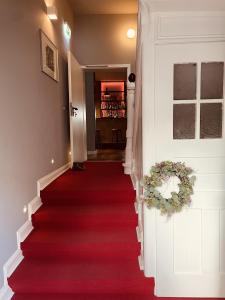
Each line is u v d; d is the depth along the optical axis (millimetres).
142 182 2061
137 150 2930
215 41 1959
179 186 1984
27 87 2750
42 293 2170
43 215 2777
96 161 5555
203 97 2016
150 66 1987
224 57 1962
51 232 2693
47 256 2465
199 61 1973
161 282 2137
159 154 2055
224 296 2123
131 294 2156
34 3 2994
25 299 2115
